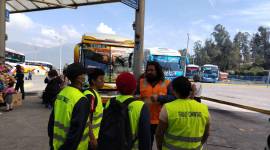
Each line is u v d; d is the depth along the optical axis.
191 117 3.34
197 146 3.37
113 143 3.21
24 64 55.09
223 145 8.16
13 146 7.14
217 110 15.56
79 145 3.41
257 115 14.51
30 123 9.80
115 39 13.51
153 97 4.67
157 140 3.51
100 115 4.02
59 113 3.32
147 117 3.31
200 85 8.32
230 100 21.17
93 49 13.18
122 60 13.52
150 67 4.89
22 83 16.08
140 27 13.35
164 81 4.94
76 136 3.17
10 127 9.15
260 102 21.50
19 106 13.46
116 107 3.30
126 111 3.28
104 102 11.86
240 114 14.54
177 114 3.33
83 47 13.09
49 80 13.01
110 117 3.31
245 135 9.62
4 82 12.59
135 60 13.38
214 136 9.20
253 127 11.14
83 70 3.47
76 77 3.44
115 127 3.24
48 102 12.92
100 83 4.14
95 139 3.74
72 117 3.22
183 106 3.38
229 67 131.00
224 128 10.59
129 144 3.22
